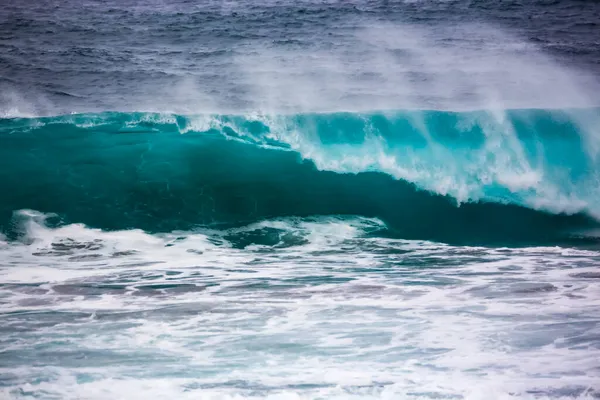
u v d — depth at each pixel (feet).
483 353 91.25
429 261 138.00
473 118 179.73
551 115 180.86
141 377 85.40
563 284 120.78
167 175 169.89
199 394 80.84
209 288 121.39
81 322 104.73
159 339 97.71
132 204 163.53
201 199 165.58
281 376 85.40
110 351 93.45
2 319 106.01
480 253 144.36
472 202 169.89
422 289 118.93
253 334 99.14
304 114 181.27
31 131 179.42
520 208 168.35
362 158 175.32
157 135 179.11
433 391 80.89
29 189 164.55
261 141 178.40
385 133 178.09
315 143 177.68
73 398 80.12
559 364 87.51
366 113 181.68
